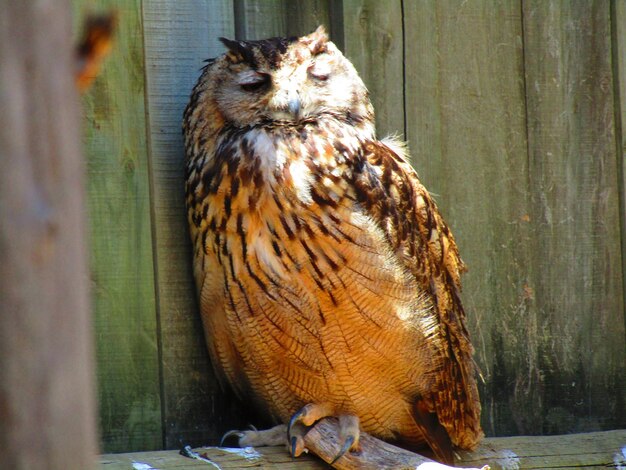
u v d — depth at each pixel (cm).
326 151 705
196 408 733
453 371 734
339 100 730
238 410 757
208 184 703
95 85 719
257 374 733
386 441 765
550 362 796
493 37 797
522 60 802
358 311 698
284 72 717
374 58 771
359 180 705
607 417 804
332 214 690
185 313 732
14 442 312
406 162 753
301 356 711
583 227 807
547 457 726
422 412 736
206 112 718
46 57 313
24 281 311
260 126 714
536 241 798
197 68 741
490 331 786
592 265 808
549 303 798
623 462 730
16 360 312
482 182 791
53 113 313
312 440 702
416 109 779
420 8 782
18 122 310
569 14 811
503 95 798
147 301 723
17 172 310
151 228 726
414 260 715
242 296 702
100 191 716
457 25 790
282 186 689
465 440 738
